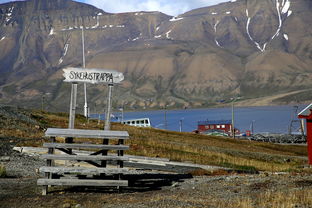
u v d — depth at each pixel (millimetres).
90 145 17469
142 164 27688
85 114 87250
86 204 14336
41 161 24562
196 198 15242
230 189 17172
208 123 176875
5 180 18703
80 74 19406
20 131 36812
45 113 70812
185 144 48906
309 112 32938
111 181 17219
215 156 40344
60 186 18031
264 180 19266
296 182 18141
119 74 19797
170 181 20156
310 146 32906
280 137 138250
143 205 13828
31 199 15180
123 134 17906
